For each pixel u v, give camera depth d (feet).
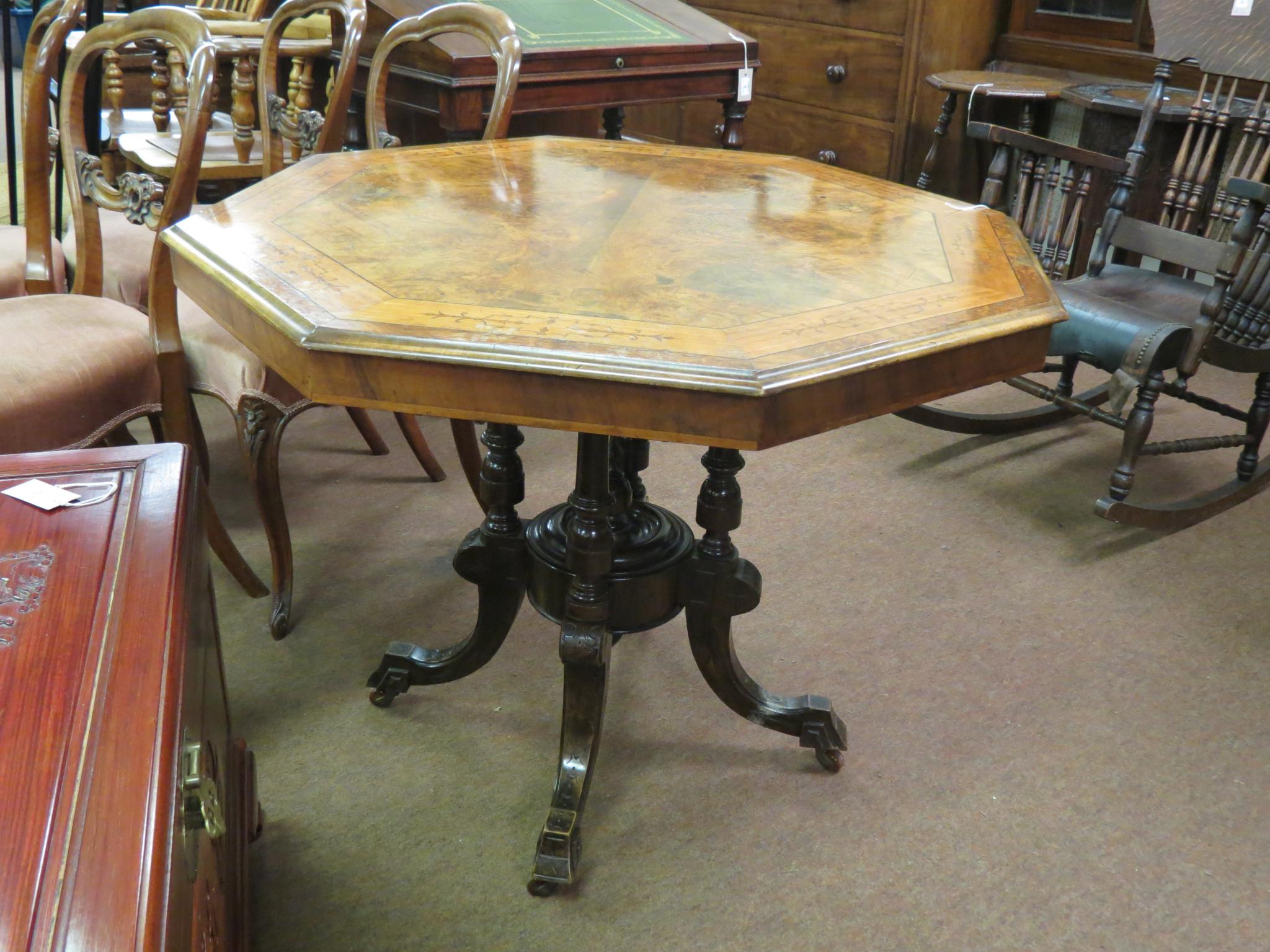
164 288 6.08
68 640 2.96
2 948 2.12
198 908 2.92
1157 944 4.74
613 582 5.19
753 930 4.76
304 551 7.57
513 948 4.66
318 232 4.73
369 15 8.82
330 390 3.74
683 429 3.54
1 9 8.59
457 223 4.96
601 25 9.38
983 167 12.84
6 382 5.65
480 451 8.91
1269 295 8.19
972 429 9.45
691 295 4.13
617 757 5.77
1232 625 7.02
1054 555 7.77
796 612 7.03
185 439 6.47
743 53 9.91
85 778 2.50
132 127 9.39
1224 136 10.46
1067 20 12.19
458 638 6.72
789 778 5.65
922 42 12.00
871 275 4.45
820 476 8.85
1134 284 8.93
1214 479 8.96
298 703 6.11
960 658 6.63
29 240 7.19
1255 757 5.86
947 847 5.24
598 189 5.68
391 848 5.16
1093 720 6.11
